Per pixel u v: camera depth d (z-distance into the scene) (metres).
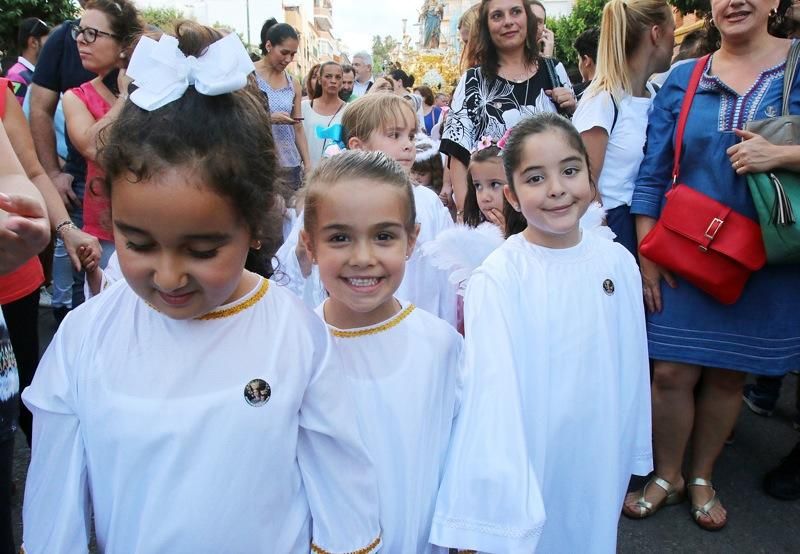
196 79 1.06
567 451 1.76
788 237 2.11
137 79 1.08
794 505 2.68
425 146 3.98
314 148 5.30
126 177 1.03
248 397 1.15
